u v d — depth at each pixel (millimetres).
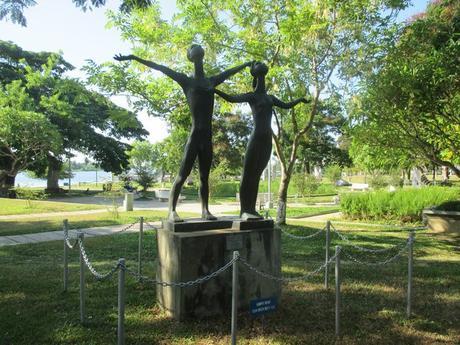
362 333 5254
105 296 6488
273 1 12016
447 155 11352
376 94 9312
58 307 5969
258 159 6113
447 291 7059
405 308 6199
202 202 6289
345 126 10867
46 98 26859
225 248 5629
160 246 5969
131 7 8859
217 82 6090
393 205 16531
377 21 11883
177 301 5430
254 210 6273
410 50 10336
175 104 12797
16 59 32844
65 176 55062
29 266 8242
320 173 47219
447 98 9219
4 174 26047
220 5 11953
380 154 11219
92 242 10859
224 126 40719
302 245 10977
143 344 4824
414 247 10992
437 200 16031
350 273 8133
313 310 6004
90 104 34625
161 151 31109
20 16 7461
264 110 6148
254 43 11688
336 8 11758
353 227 14844
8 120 23328
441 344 5004
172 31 12055
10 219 16219
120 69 11961
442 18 10547
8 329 5168
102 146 35000
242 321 5504
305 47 11961
